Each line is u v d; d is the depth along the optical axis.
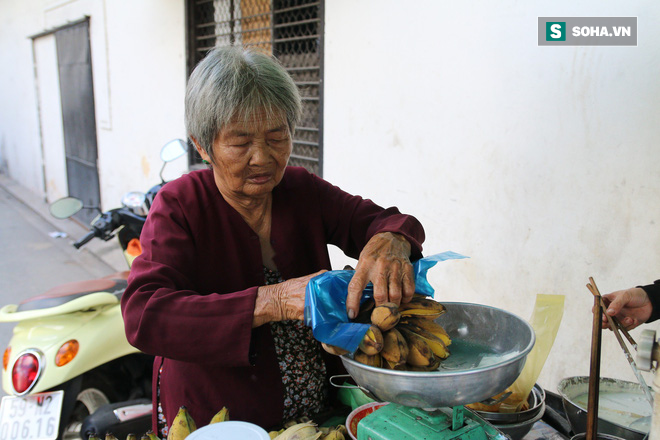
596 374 1.08
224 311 1.15
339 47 3.70
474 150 2.91
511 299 2.82
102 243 7.07
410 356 1.04
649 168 2.21
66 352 2.50
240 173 1.23
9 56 11.23
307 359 1.45
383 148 3.49
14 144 11.81
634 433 1.19
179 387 1.41
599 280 2.43
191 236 1.33
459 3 2.87
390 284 1.13
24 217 9.02
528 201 2.68
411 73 3.22
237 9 4.66
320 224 1.51
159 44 5.62
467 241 3.02
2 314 2.53
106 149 7.25
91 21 7.11
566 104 2.47
